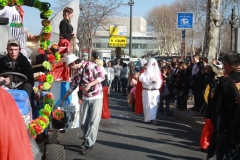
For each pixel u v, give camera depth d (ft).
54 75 25.68
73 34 30.27
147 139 30.42
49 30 19.21
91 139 24.79
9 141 7.04
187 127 36.37
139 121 39.45
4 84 16.93
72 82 23.44
